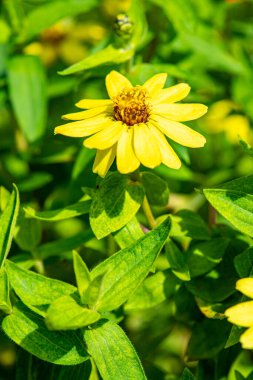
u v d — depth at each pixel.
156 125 0.30
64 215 0.31
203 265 0.32
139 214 0.37
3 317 0.29
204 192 0.28
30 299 0.28
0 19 0.43
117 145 0.29
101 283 0.27
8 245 0.28
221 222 0.37
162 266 0.37
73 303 0.27
